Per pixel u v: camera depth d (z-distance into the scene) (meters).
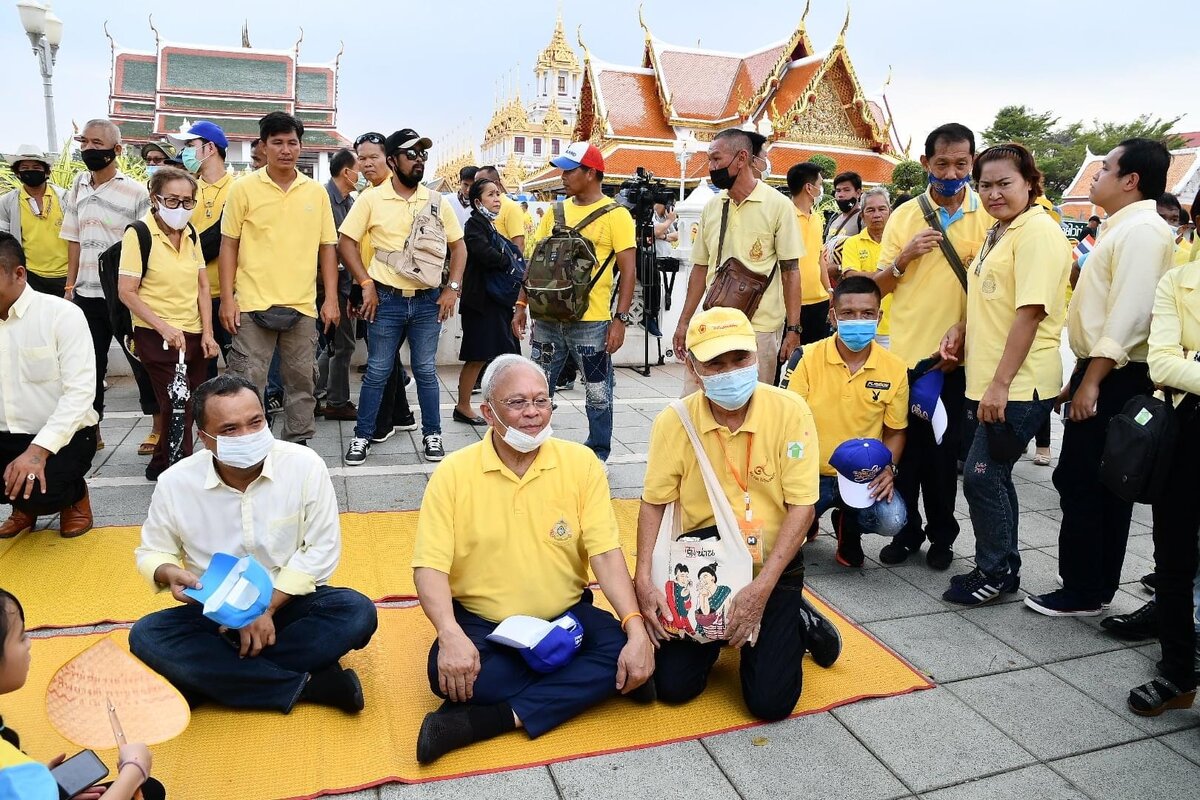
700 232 4.88
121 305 4.79
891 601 3.77
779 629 2.82
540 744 2.64
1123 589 3.94
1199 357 2.71
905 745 2.71
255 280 5.02
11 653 1.79
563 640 2.67
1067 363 8.36
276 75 42.50
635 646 2.72
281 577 2.73
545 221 5.38
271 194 4.95
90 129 5.38
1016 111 48.25
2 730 1.92
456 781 2.46
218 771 2.45
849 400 3.80
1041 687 3.07
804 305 6.68
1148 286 3.25
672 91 28.05
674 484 2.96
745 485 2.89
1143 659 3.28
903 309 4.08
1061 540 3.62
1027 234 3.40
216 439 2.60
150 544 2.75
